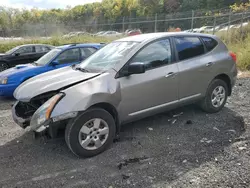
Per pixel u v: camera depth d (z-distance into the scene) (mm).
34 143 4008
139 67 3525
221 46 4965
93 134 3463
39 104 3715
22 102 3891
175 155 3410
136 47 3902
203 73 4523
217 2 44500
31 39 20906
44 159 3477
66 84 3465
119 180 2906
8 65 11773
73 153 3453
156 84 3938
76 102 3246
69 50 7570
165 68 4066
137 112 3865
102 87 3465
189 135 4020
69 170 3170
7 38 22422
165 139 3910
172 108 4332
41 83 3748
